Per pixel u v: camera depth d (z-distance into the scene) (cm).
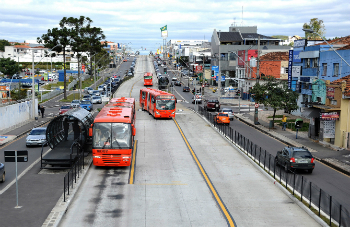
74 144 2516
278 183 2164
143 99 6081
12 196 1881
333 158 2905
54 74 12150
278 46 10581
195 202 1841
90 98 7638
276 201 1873
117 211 1692
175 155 2961
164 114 4925
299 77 4681
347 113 3253
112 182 2184
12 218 1573
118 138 2439
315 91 3894
